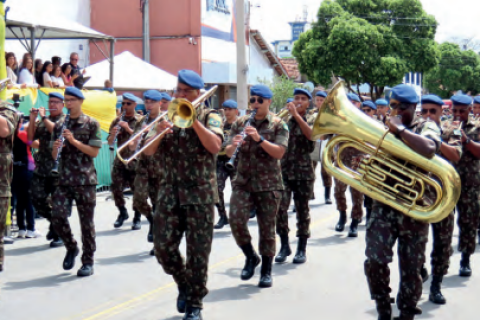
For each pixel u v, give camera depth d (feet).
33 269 24.47
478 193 23.71
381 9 114.52
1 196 21.67
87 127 22.94
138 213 33.19
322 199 45.11
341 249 28.78
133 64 57.62
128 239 30.58
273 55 107.96
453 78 187.42
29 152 29.78
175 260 17.44
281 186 22.06
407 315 16.43
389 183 16.44
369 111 36.35
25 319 18.63
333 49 110.83
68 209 23.06
